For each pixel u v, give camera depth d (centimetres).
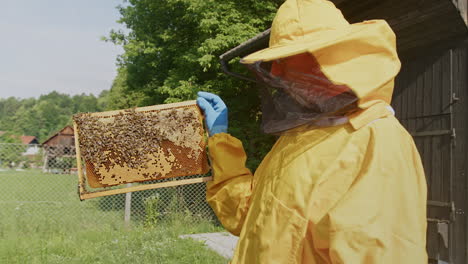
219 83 1034
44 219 843
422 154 366
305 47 118
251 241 135
